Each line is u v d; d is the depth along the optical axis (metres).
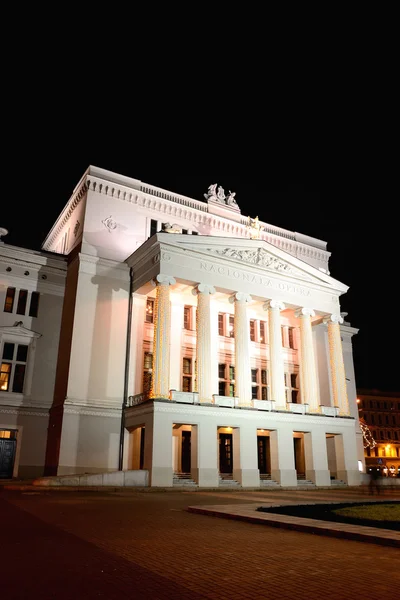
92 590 6.59
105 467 32.91
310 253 49.81
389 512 15.15
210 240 36.31
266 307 39.09
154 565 8.15
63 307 37.75
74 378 33.50
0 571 7.51
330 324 42.06
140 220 40.22
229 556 8.91
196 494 25.61
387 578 7.45
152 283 34.66
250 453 33.62
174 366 37.31
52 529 11.60
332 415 38.69
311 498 23.05
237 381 35.16
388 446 93.44
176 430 36.25
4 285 36.12
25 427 34.09
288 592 6.72
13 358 35.06
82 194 40.03
